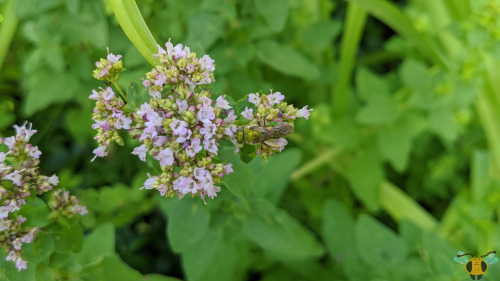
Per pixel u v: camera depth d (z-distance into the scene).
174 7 0.13
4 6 0.13
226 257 0.12
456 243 0.13
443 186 0.17
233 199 0.09
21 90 0.16
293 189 0.17
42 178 0.08
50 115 0.15
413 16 0.16
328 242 0.13
